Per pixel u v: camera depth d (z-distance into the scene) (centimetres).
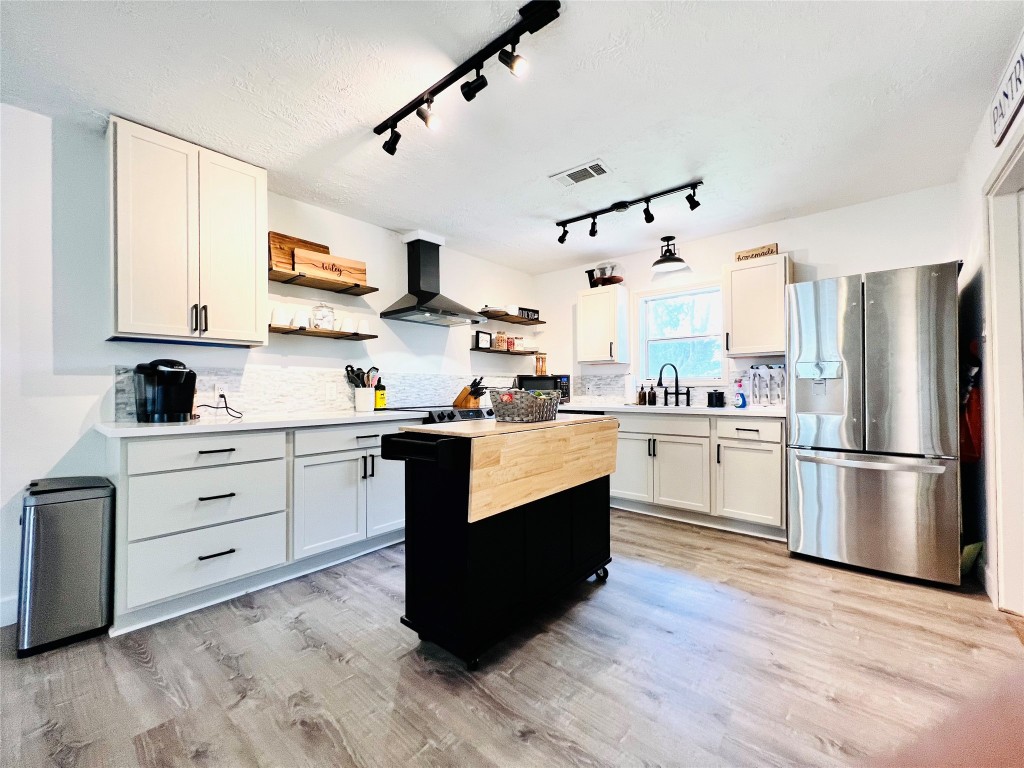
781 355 353
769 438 302
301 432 244
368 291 323
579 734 131
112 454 204
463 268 433
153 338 224
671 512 360
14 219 203
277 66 177
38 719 136
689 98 199
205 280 233
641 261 434
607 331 432
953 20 155
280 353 295
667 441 353
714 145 238
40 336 208
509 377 477
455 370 418
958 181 273
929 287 234
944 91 194
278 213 293
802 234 341
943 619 196
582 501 223
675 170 265
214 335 236
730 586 232
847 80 187
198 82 186
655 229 370
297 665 164
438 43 166
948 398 229
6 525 198
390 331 363
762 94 196
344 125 217
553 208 321
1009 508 203
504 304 477
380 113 208
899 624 192
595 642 179
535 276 516
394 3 148
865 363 252
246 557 220
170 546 197
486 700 145
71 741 128
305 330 285
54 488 182
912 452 237
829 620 196
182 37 161
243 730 132
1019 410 202
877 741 127
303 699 146
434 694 148
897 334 242
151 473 192
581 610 206
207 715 139
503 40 162
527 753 124
